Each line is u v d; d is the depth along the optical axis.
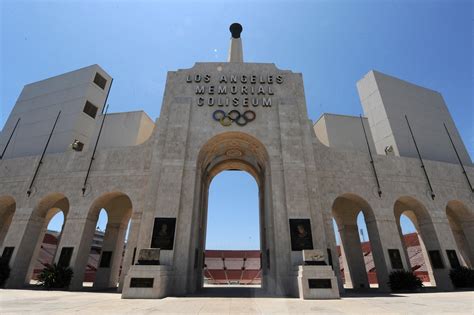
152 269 15.12
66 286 19.62
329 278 15.03
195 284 21.66
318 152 24.20
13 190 24.64
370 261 46.28
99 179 23.22
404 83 32.19
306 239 18.97
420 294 17.31
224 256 50.88
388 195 23.52
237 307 10.91
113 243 27.08
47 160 25.16
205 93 24.91
